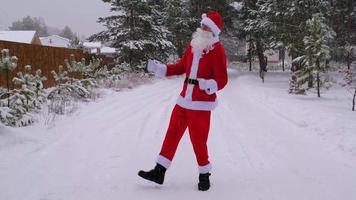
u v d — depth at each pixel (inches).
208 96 165.3
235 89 681.0
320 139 257.1
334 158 214.5
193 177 181.9
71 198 150.1
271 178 181.9
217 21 165.6
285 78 1012.5
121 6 924.0
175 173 187.2
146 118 335.6
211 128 301.9
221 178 181.8
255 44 1261.1
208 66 165.3
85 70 529.7
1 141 218.4
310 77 551.5
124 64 778.8
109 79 605.9
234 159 214.2
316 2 793.6
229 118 350.0
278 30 908.6
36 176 173.8
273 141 256.1
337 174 187.5
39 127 267.3
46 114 313.9
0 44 400.5
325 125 291.1
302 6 798.5
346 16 1002.7
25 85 296.8
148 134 271.4
